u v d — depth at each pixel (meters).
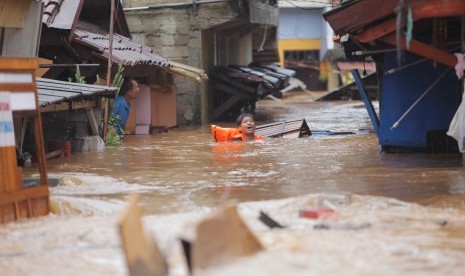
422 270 9.73
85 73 31.95
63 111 26.12
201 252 9.62
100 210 14.45
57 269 10.37
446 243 11.09
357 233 11.66
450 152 22.84
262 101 71.44
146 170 20.50
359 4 20.66
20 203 13.84
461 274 9.59
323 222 12.52
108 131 29.25
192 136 33.66
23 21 25.03
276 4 55.84
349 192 15.70
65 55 31.73
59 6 31.06
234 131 29.27
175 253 10.74
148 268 9.38
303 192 15.99
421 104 22.83
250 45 61.69
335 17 20.97
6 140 13.66
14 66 13.84
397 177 17.88
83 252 11.16
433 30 20.81
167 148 27.22
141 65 35.06
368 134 32.12
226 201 15.12
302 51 96.31
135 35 43.28
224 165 21.36
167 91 39.59
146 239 10.05
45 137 25.92
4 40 24.19
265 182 17.73
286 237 11.34
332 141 28.58
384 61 23.34
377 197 14.80
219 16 42.72
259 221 12.57
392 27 20.19
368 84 65.06
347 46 24.97
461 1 18.55
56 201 14.71
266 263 9.77
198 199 15.48
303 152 24.52
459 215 13.16
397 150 23.50
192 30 42.91
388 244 10.95
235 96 46.69
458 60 20.28
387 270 9.65
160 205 14.84
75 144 26.30
